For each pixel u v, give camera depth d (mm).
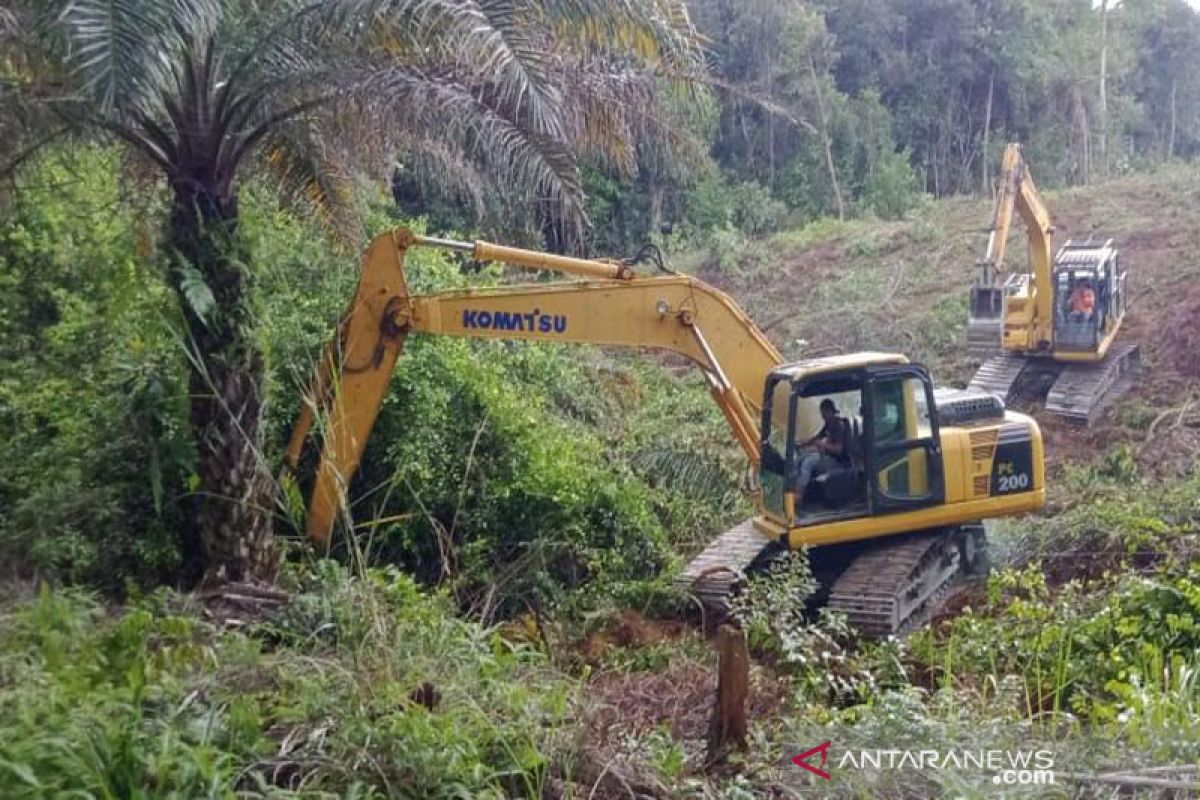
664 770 5938
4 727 4941
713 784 6004
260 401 9133
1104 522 11703
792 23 35625
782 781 5992
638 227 31453
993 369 19203
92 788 4691
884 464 10992
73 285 11492
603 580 11398
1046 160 41344
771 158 36156
